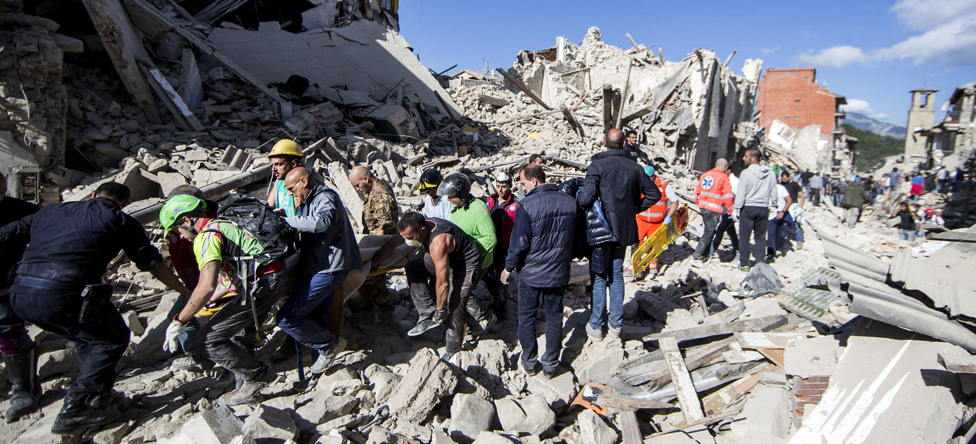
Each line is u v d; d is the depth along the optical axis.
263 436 2.65
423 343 4.21
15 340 2.86
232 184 6.56
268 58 13.45
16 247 2.89
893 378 2.65
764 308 4.38
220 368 3.51
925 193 20.44
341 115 10.39
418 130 12.41
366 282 4.29
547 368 3.73
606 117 14.08
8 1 6.14
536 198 3.54
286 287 3.12
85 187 6.28
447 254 3.56
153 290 4.96
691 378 3.56
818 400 2.92
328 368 3.61
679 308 4.77
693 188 11.85
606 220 3.99
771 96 35.09
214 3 13.93
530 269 3.56
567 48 23.59
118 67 7.66
